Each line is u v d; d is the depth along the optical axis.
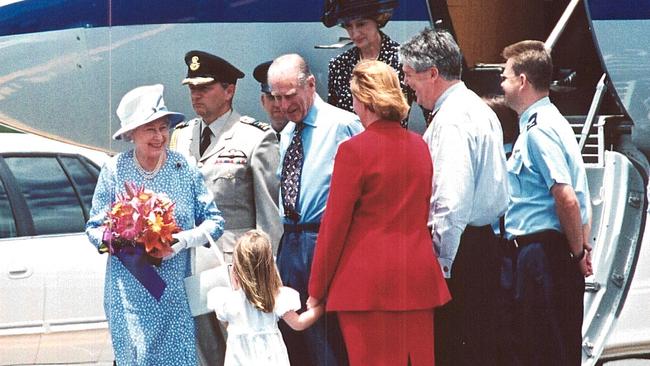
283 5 25.64
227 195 22.02
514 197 21.12
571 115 28.30
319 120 20.86
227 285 20.48
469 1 28.69
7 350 23.75
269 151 22.02
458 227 19.36
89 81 26.17
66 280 23.97
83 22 26.11
